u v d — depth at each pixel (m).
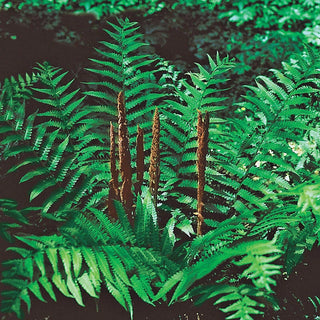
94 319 3.13
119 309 3.19
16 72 6.01
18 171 4.30
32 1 7.50
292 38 6.88
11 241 2.88
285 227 3.12
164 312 3.19
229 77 6.22
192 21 7.39
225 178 3.48
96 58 6.41
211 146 3.62
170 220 3.16
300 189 2.56
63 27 7.04
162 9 7.61
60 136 3.62
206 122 2.79
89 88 5.68
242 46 6.86
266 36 7.08
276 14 7.86
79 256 2.56
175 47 6.75
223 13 7.55
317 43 6.71
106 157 4.16
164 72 6.13
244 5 7.97
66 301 3.20
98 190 4.07
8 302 2.32
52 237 2.63
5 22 6.98
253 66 6.44
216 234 2.80
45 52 6.43
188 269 2.71
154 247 2.99
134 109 5.14
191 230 3.27
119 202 2.90
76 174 3.41
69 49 6.54
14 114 3.76
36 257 2.46
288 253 3.18
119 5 7.77
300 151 4.41
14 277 3.10
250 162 3.54
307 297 3.43
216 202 4.12
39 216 3.87
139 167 3.08
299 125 3.44
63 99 3.61
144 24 7.27
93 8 7.55
